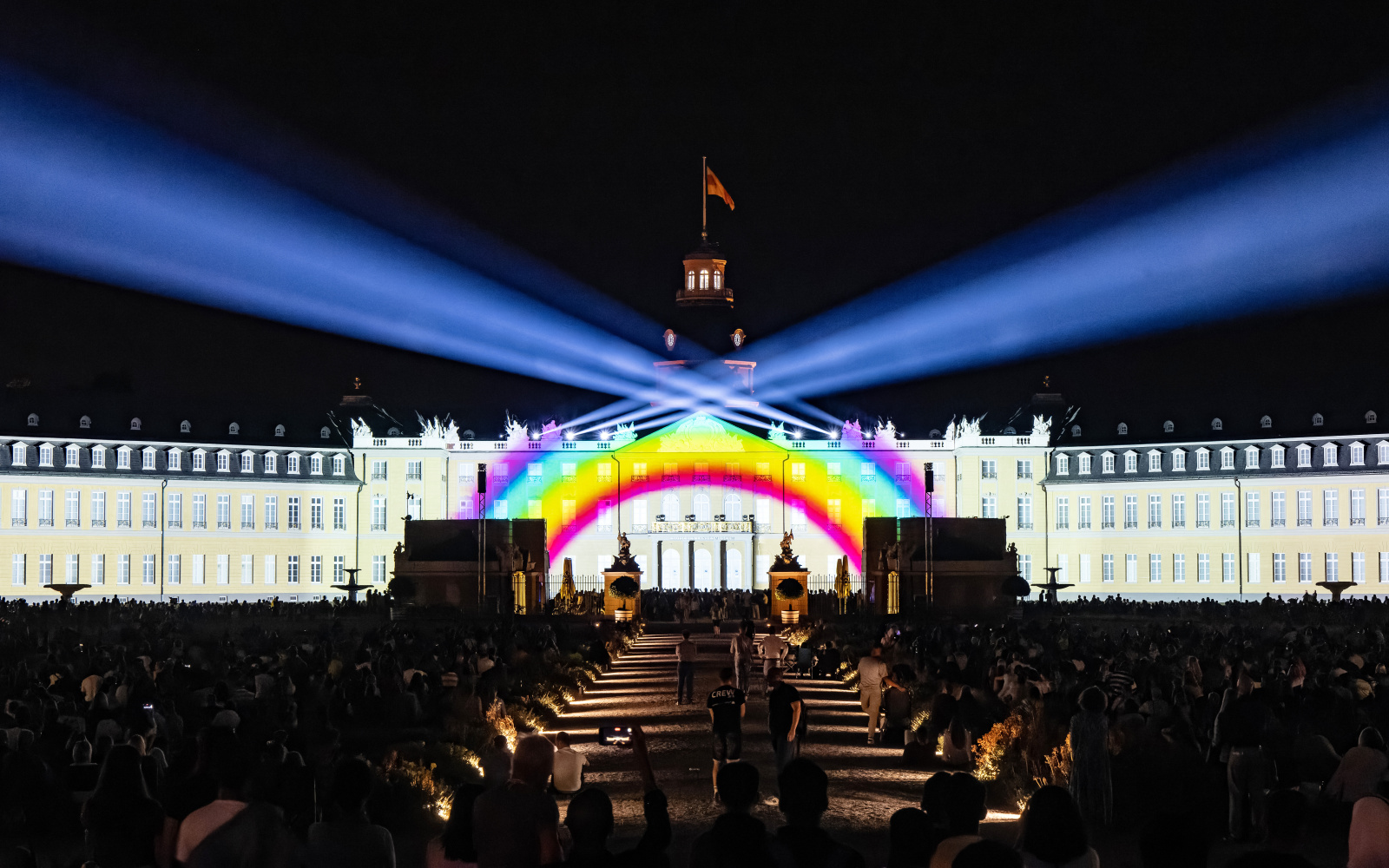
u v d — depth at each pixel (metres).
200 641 69.75
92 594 157.75
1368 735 26.53
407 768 30.53
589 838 14.99
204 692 37.62
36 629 84.00
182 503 163.62
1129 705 33.06
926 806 17.28
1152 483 166.75
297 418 175.38
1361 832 16.81
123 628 83.50
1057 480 172.88
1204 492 164.12
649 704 57.31
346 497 173.50
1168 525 166.25
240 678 45.81
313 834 16.86
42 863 22.56
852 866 15.04
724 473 178.75
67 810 26.50
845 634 91.00
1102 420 175.25
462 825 16.98
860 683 44.50
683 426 178.88
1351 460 156.25
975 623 101.44
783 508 178.00
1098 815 28.14
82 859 25.88
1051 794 15.68
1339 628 95.69
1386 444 154.50
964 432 175.88
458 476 177.75
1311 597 117.62
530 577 127.19
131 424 163.88
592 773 38.50
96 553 158.50
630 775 37.97
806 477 178.50
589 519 178.50
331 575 172.25
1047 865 15.46
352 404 179.75
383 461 175.38
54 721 31.67
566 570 132.75
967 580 120.31
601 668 72.38
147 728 29.00
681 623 122.31
